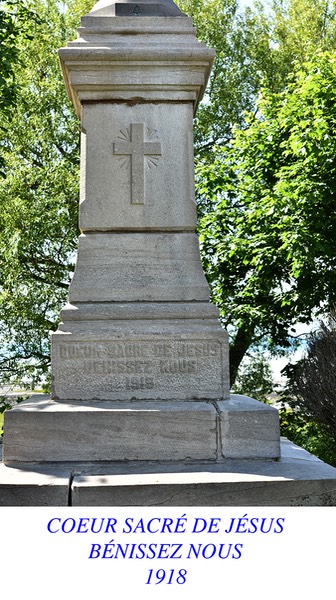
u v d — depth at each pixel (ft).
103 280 17.43
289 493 14.15
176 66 17.97
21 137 63.67
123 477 14.44
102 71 17.88
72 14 67.51
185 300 17.39
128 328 16.87
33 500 13.88
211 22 70.08
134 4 18.61
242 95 71.05
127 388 16.61
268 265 52.01
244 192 56.49
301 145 46.11
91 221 17.66
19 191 61.00
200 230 57.16
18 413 15.53
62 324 16.96
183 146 18.02
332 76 49.37
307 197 46.42
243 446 15.66
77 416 15.53
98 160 17.84
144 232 17.75
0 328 65.36
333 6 69.62
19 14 48.52
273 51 71.15
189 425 15.62
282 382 70.08
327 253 46.98
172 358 16.72
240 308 53.06
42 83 63.87
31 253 63.31
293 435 50.39
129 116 17.99
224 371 16.78
